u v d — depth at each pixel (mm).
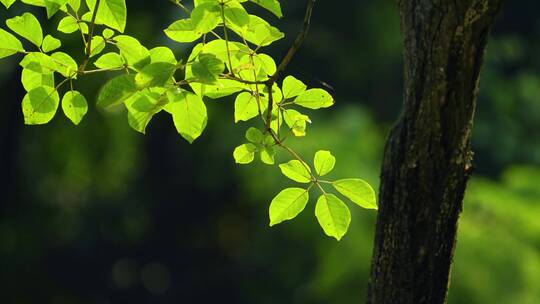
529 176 12766
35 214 15797
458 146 2895
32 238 15805
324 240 12516
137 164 16562
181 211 17312
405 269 2992
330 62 15492
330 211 3068
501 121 15594
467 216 12000
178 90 2922
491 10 2768
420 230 2961
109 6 2918
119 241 17219
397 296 3016
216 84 2795
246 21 2883
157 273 18344
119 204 16906
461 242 11570
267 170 12469
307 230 12664
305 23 2945
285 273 14273
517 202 12133
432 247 2971
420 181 2926
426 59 2844
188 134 2967
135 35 12547
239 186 15289
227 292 17328
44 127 14656
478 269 11453
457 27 2789
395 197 2965
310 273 14031
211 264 17672
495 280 11477
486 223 12062
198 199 17219
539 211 12078
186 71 2885
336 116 13641
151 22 12469
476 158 15703
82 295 16797
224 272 17188
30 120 3023
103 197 16812
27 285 15836
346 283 12062
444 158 2898
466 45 2805
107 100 2789
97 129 14648
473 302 11422
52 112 3023
